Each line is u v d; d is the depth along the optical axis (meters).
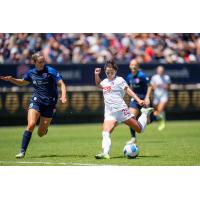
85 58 118.56
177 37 126.12
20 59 113.00
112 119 52.59
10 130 94.25
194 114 113.75
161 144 66.62
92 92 108.00
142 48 122.69
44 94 54.31
